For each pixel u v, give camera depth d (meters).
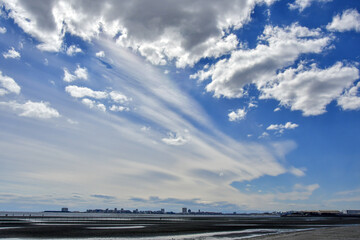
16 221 104.06
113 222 106.69
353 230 59.47
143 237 48.41
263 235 51.34
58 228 66.56
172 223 103.19
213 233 57.28
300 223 108.94
